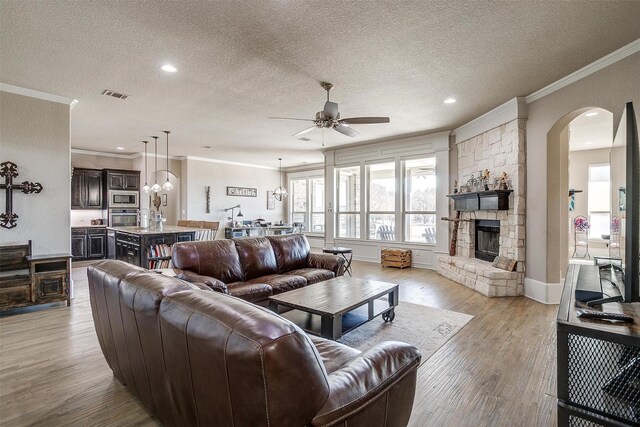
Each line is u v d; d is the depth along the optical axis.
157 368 1.44
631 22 2.56
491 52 3.04
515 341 2.93
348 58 3.14
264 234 9.30
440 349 2.78
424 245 6.59
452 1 2.29
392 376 1.29
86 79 3.63
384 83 3.77
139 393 1.79
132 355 1.68
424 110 4.82
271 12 2.41
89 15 2.44
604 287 1.91
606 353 1.35
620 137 1.92
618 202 2.00
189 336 1.15
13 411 1.95
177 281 1.58
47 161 4.12
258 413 0.94
